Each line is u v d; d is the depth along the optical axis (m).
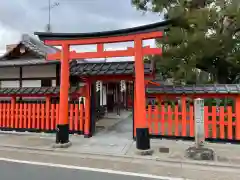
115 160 5.93
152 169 5.23
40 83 11.88
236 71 10.62
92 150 6.72
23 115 9.41
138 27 6.47
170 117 7.91
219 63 10.14
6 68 12.37
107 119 14.11
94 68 8.51
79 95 8.75
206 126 7.57
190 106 7.71
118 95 20.06
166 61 9.91
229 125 7.36
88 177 4.69
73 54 7.33
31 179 4.54
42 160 5.91
